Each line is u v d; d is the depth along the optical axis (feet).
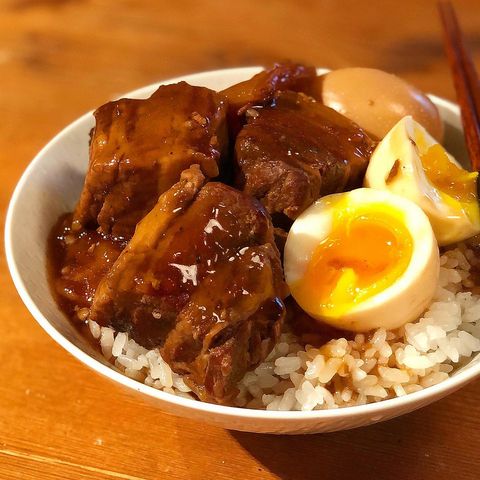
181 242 0.64
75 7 1.42
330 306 0.70
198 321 0.62
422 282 0.68
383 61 1.24
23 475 0.69
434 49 1.27
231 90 0.82
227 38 1.32
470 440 0.70
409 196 0.73
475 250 0.81
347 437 0.70
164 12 1.40
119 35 1.34
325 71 0.99
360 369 0.68
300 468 0.68
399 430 0.71
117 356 0.71
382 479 0.67
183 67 1.26
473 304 0.76
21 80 1.23
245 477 0.68
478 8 1.36
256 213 0.66
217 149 0.72
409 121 0.78
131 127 0.72
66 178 0.87
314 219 0.73
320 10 1.39
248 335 0.63
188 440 0.71
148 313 0.65
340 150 0.76
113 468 0.69
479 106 0.90
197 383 0.65
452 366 0.72
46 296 0.73
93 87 1.22
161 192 0.71
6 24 1.37
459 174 0.80
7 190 1.01
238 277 0.63
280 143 0.73
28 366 0.79
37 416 0.74
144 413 0.74
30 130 1.12
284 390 0.71
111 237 0.77
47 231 0.81
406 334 0.71
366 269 0.70
